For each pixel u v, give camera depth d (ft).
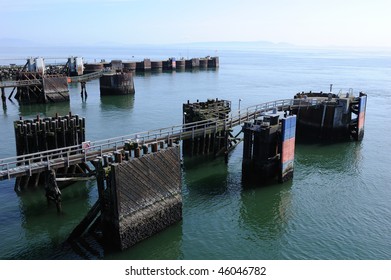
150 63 560.20
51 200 117.91
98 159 89.76
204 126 155.02
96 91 369.91
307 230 105.91
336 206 120.57
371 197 127.24
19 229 103.24
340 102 192.54
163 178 98.84
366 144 191.52
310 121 198.59
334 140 195.72
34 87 288.51
